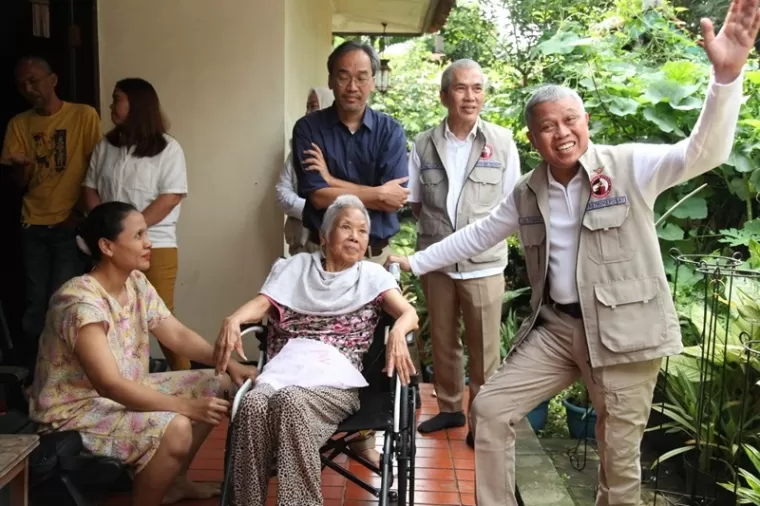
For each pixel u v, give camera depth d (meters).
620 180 2.12
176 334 2.63
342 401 2.38
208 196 4.19
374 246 2.92
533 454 3.29
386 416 2.42
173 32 4.10
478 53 10.27
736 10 1.81
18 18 4.23
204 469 3.05
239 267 4.22
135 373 2.50
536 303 2.34
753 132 3.69
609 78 4.16
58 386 2.30
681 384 3.10
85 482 2.19
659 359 2.18
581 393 3.61
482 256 3.22
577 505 2.91
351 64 2.77
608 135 4.20
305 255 2.68
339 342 2.58
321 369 2.41
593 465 3.31
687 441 3.13
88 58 4.14
